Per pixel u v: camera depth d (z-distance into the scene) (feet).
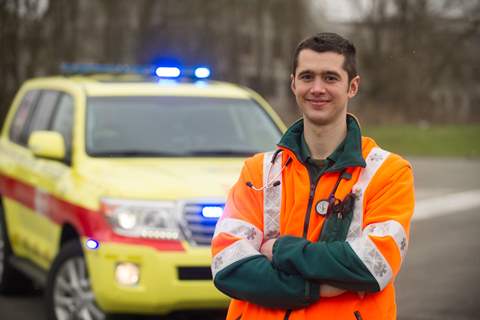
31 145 29.09
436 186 73.61
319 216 12.91
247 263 12.92
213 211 24.95
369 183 12.87
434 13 180.96
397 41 181.78
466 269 39.09
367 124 177.78
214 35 127.44
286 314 12.85
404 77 181.06
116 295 24.80
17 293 34.40
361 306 12.75
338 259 12.42
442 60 181.57
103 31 110.42
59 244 28.30
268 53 157.99
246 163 13.76
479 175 83.92
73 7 86.17
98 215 25.55
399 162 13.00
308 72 12.91
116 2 110.83
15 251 33.14
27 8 78.59
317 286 12.63
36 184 30.42
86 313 26.37
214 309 24.95
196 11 124.67
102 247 25.12
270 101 183.73
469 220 54.24
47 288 27.32
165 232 24.84
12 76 77.00
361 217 12.83
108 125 29.27
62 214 27.73
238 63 135.13
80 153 28.32
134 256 24.68
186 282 24.52
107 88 30.71
